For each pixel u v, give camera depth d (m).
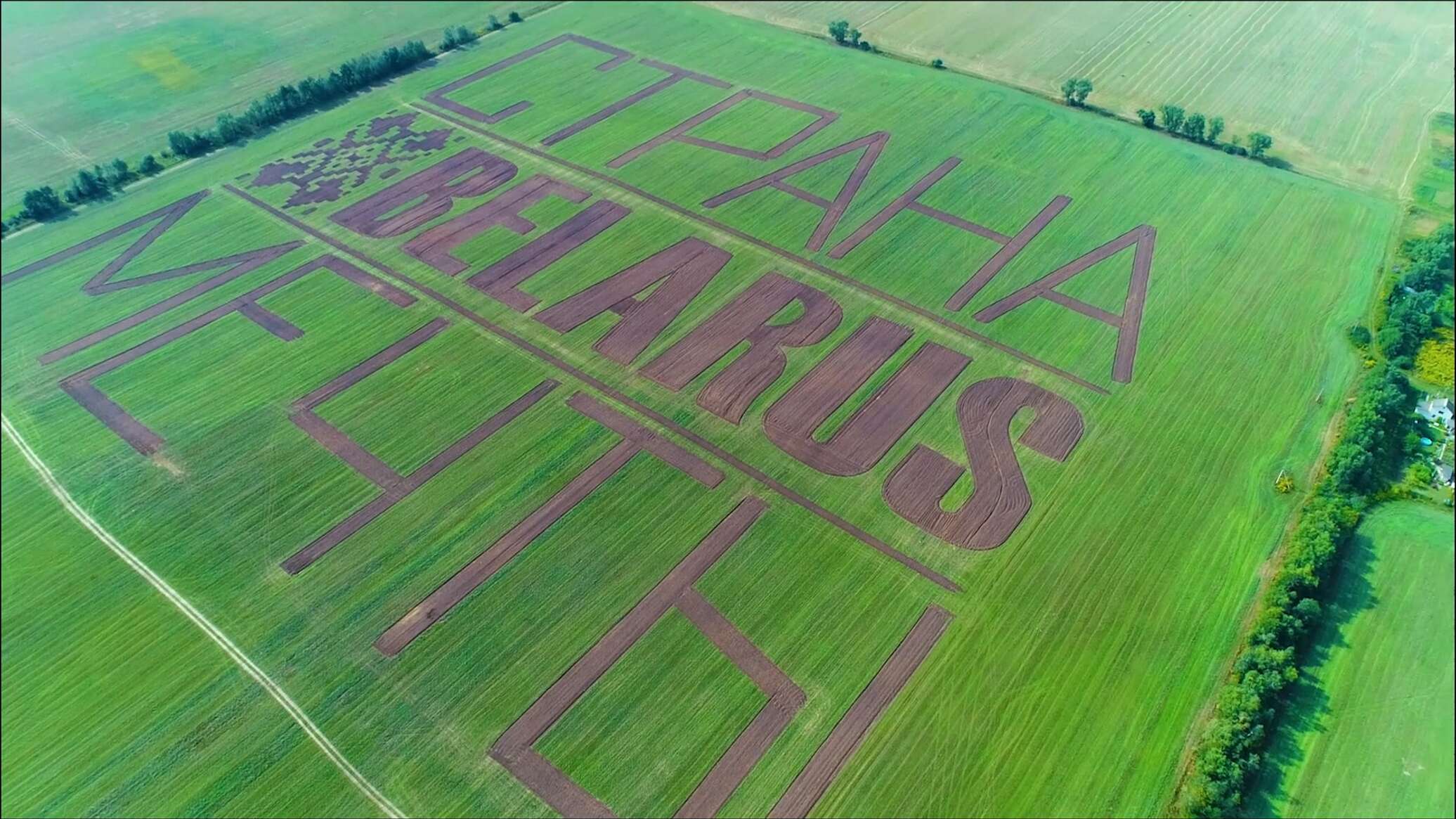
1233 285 80.62
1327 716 51.56
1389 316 75.50
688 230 90.56
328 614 59.06
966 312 79.31
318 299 84.62
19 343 81.94
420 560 61.91
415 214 94.94
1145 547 60.25
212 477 68.75
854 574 59.47
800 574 59.69
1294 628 53.88
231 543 63.91
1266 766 49.62
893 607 57.50
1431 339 74.31
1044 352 75.06
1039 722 51.56
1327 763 49.59
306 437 71.38
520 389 74.06
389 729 53.06
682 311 81.00
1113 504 63.03
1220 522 61.56
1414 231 85.62
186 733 53.62
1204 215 88.88
